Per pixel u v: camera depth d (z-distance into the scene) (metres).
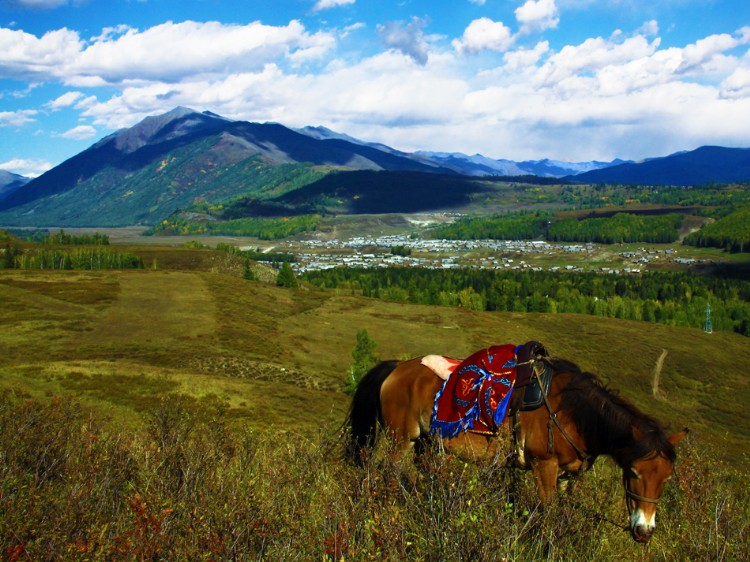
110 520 4.59
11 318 79.75
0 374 38.38
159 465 5.72
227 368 68.12
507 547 4.11
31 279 107.56
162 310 93.75
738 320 154.88
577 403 6.02
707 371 106.19
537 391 6.26
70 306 89.69
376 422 7.75
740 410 92.12
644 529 5.35
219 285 118.94
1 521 4.02
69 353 68.06
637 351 114.88
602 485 6.34
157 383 41.03
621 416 5.76
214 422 7.35
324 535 4.23
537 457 6.24
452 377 6.89
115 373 41.56
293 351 85.81
